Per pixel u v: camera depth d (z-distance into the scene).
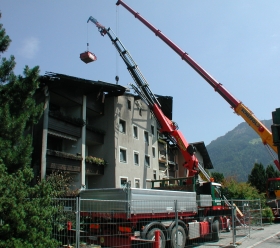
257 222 16.86
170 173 34.88
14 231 5.64
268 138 18.94
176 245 9.59
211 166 44.56
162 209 10.62
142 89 23.28
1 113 9.03
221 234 14.88
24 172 6.84
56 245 6.26
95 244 9.96
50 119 18.17
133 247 9.21
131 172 24.95
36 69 10.09
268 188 27.34
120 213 9.52
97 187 23.19
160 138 32.12
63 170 18.69
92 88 21.78
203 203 13.76
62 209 9.12
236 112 20.55
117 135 24.11
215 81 21.44
